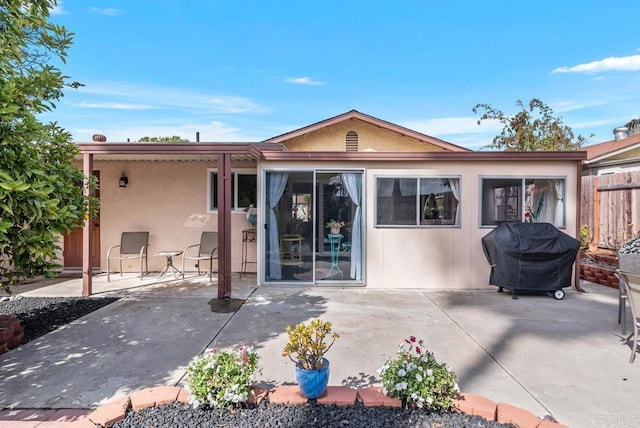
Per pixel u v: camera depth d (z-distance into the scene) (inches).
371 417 100.7
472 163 273.7
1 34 136.2
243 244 335.0
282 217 278.8
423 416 101.2
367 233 276.4
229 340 166.4
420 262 275.6
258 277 278.8
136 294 251.6
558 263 240.5
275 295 250.7
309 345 110.3
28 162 131.0
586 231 342.3
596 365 140.5
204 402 103.3
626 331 176.7
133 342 163.6
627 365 140.4
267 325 187.2
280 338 169.0
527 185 274.7
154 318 197.9
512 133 560.1
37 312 208.2
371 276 276.1
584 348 156.9
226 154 241.6
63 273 319.6
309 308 218.7
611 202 331.0
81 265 331.6
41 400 115.6
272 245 279.6
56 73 162.6
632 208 309.7
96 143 240.2
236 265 334.6
